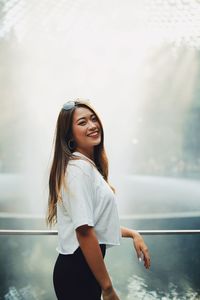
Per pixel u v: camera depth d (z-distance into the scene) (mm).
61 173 1354
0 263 3590
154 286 2840
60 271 1373
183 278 2887
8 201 9453
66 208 1338
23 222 6910
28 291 2986
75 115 1421
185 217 7082
